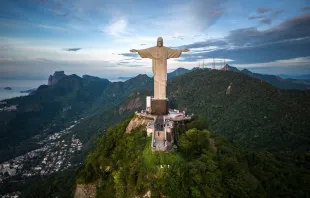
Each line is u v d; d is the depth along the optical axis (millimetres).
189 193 32281
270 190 49250
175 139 46688
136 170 37125
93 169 54562
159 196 32281
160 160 36156
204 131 44938
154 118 53125
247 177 42688
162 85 55188
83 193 52938
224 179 38875
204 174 35719
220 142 51156
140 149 42812
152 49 53375
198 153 41875
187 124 52438
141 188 34656
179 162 35281
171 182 32094
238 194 37250
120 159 49125
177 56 53688
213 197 33188
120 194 37906
